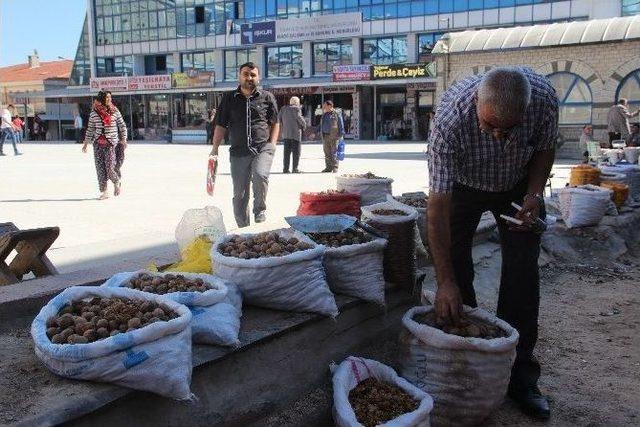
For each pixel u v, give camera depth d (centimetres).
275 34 4353
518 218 354
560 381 414
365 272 397
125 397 258
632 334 505
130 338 256
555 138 349
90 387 259
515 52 2197
